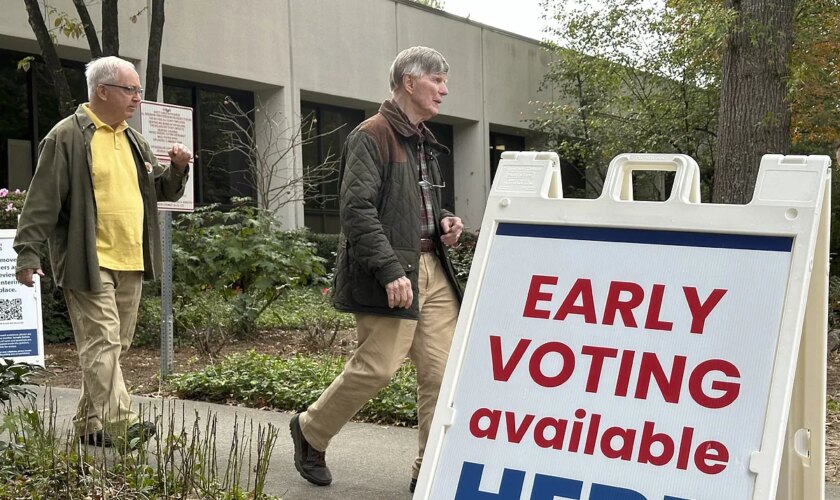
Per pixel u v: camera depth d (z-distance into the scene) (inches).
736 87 391.9
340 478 172.2
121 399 180.9
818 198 89.9
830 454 195.3
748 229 92.0
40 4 534.9
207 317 393.4
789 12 390.3
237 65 668.7
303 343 384.5
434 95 153.9
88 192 180.1
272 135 697.6
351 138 151.8
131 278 190.1
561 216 102.4
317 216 800.3
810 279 93.7
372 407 229.0
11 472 152.5
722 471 86.3
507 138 1049.5
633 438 91.3
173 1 620.7
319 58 744.3
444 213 161.3
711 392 89.2
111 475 155.1
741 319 90.0
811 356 94.3
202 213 426.9
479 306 103.2
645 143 743.7
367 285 149.4
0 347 298.8
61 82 443.8
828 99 504.4
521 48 1002.1
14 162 559.5
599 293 97.8
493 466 96.3
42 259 388.2
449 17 898.7
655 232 97.6
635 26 738.8
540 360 98.2
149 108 257.1
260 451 157.8
